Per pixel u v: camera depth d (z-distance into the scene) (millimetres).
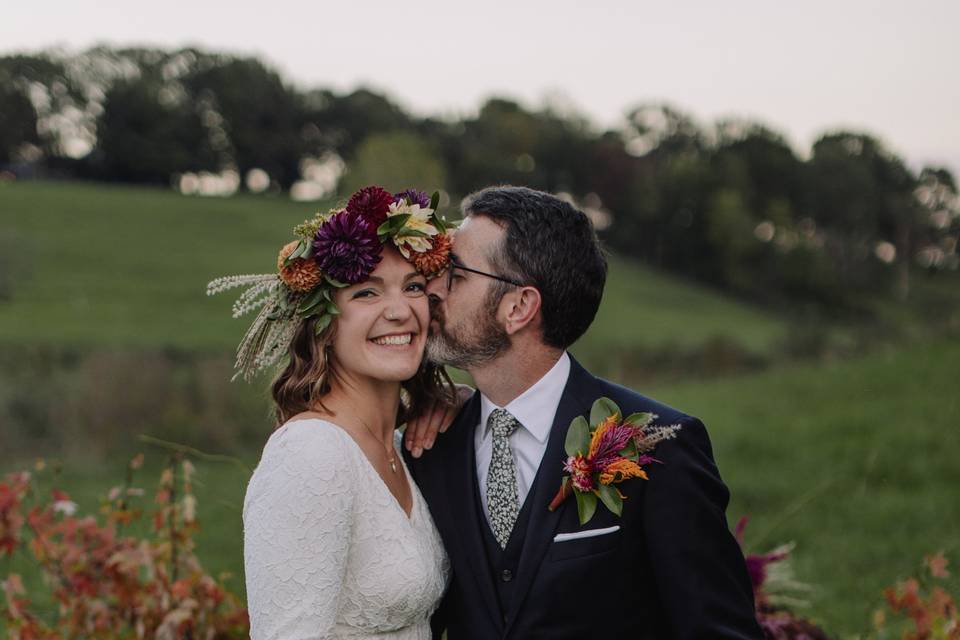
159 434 10062
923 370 11695
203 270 38438
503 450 2336
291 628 1984
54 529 3248
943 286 70375
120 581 3170
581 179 84688
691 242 67875
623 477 2137
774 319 51875
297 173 88938
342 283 2174
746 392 12281
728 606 2113
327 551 2037
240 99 83625
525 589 2164
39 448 9922
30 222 43625
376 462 2225
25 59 77812
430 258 2229
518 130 87250
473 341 2320
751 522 6738
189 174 82875
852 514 6629
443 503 2342
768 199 75938
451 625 2326
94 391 10680
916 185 80812
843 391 11219
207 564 5750
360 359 2217
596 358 19516
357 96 91875
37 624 3240
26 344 21188
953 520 6309
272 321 2277
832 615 4500
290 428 2117
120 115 79000
